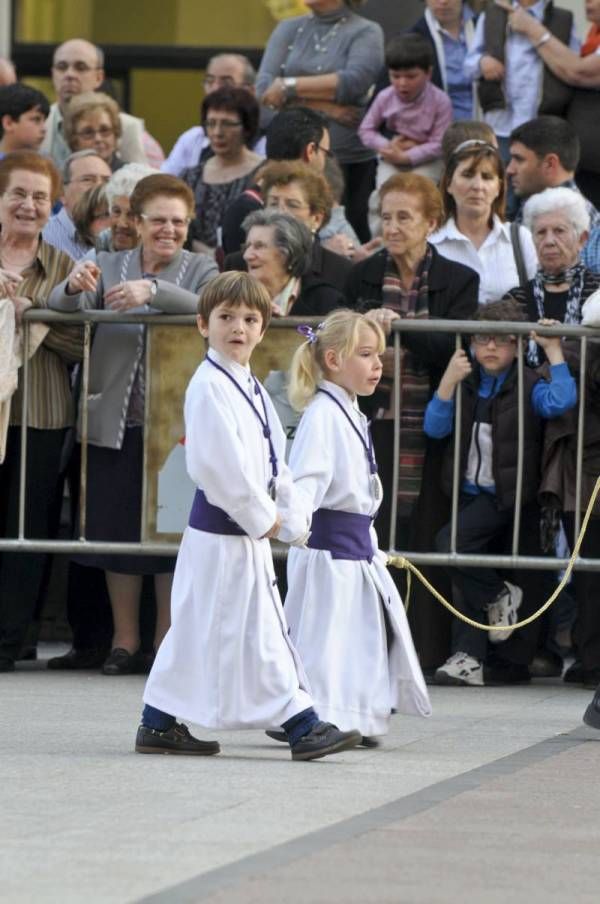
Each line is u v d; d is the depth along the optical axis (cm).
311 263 2375
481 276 2489
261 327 1762
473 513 2386
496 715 2086
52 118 3166
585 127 2956
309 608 1819
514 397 2367
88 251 2609
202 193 2894
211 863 1209
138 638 2462
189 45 4053
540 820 1388
